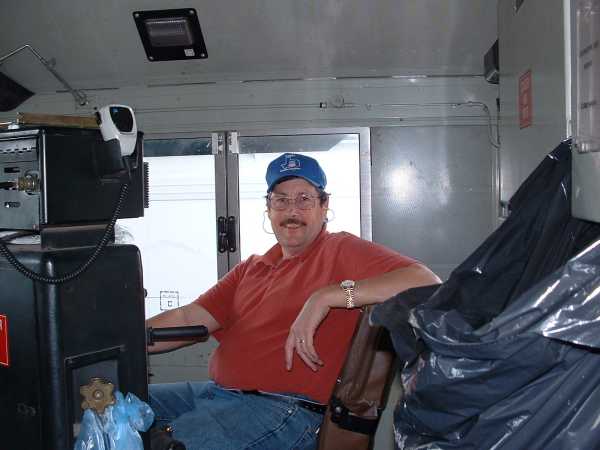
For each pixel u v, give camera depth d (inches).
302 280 78.7
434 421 37.8
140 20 99.3
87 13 98.9
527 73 62.2
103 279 43.4
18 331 41.7
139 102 111.0
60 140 42.3
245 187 110.3
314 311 66.6
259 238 110.7
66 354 41.1
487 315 40.9
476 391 34.5
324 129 107.7
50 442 40.9
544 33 55.2
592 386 33.2
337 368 73.6
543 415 33.7
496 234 42.0
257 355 76.3
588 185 37.4
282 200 81.9
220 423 68.8
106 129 43.3
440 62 103.9
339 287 67.6
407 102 106.7
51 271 40.3
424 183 107.2
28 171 43.0
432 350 35.6
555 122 51.6
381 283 67.1
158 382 112.9
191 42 102.2
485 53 101.7
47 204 41.5
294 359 73.7
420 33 99.3
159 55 104.5
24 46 97.1
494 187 105.9
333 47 102.3
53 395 40.7
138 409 42.1
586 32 40.2
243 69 106.8
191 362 112.4
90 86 111.0
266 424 68.6
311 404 72.2
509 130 71.4
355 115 107.3
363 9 96.0
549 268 40.8
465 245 107.1
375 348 61.7
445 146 106.7
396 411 44.1
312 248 81.8
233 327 81.4
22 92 112.1
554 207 41.6
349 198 109.2
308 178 81.3
